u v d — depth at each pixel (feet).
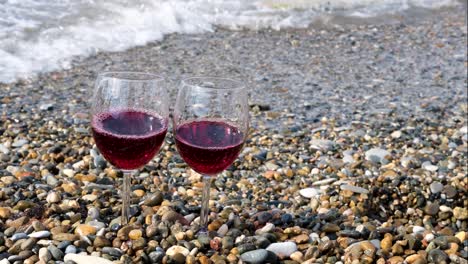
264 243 4.03
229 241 4.01
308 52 10.25
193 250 3.92
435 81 8.93
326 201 4.74
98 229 4.07
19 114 6.15
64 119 6.08
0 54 8.05
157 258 3.86
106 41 9.40
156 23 10.64
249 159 5.44
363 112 7.22
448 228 4.57
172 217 4.16
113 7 10.78
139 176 4.93
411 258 4.07
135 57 9.01
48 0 10.42
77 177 4.81
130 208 4.28
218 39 10.57
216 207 4.45
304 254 4.05
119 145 3.56
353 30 12.07
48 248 3.88
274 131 6.28
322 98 7.77
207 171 3.69
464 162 5.72
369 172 5.33
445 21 13.50
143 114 3.60
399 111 7.34
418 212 4.85
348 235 4.27
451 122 7.01
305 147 5.82
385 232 4.33
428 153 5.87
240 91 3.65
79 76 7.84
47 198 4.43
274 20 12.18
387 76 9.07
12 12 9.52
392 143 6.10
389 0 15.05
